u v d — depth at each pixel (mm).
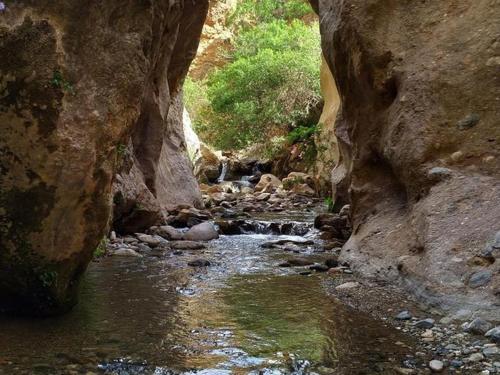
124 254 7176
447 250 4758
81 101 3863
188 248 7996
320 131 16734
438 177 5625
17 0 3756
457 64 5988
